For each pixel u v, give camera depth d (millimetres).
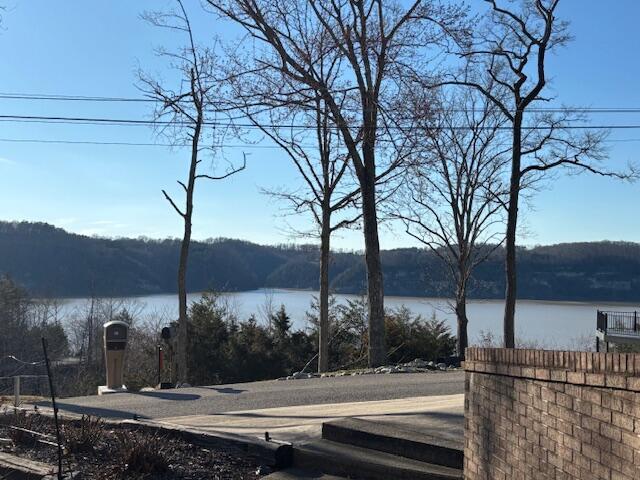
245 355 33938
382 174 21875
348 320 33469
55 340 44781
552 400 4215
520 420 4668
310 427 7906
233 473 6594
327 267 23359
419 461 6250
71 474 6367
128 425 8000
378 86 19766
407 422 7312
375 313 20484
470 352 5676
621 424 3439
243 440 7008
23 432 7727
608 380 3566
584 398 3822
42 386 37562
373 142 20125
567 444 4004
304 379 15891
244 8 19031
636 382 3309
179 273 20547
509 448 4844
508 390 4879
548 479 4238
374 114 19797
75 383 37562
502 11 23000
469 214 32031
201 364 34219
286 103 19312
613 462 3506
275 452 6699
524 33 23078
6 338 42000
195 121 20625
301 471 6633
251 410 10445
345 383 14273
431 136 22500
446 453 6055
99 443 7422
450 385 13328
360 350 29406
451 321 48406
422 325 31312
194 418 9500
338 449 6770
